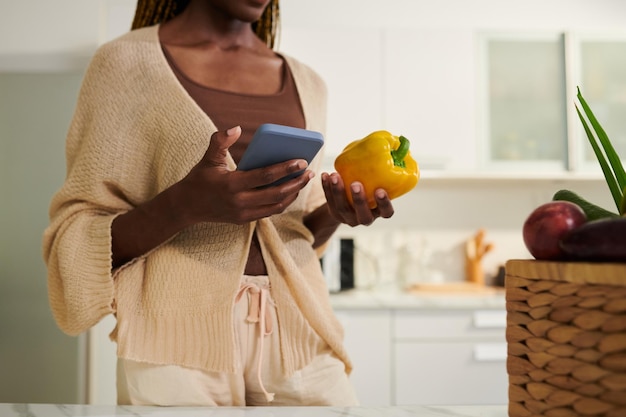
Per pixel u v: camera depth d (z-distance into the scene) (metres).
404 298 2.42
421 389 2.40
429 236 3.08
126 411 0.62
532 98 2.75
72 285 0.83
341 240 2.81
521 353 0.49
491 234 3.08
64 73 2.53
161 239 0.83
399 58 2.71
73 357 2.44
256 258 0.91
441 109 2.71
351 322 2.40
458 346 2.41
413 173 0.79
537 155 2.74
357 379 2.39
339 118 2.68
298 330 0.89
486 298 2.43
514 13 2.95
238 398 0.85
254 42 1.04
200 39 0.98
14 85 2.52
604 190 3.07
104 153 0.88
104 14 2.61
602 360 0.42
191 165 0.87
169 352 0.82
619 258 0.43
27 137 2.50
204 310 0.83
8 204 2.48
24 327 2.45
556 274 0.45
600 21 2.95
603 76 2.76
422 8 2.94
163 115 0.88
